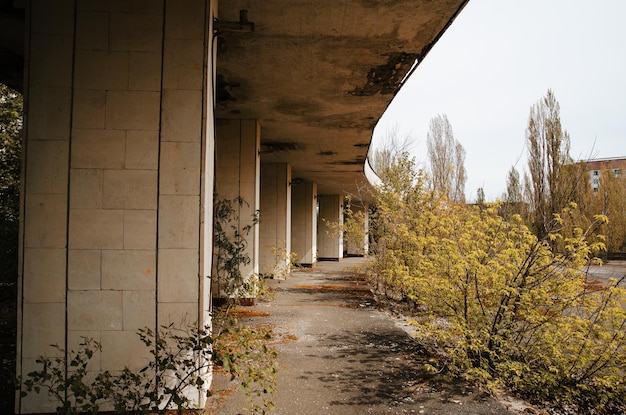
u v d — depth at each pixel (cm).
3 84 696
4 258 639
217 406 372
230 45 587
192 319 358
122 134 362
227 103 829
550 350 425
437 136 2623
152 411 309
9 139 680
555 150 1619
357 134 1076
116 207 359
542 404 413
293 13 506
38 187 353
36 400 341
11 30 478
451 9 501
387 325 717
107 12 363
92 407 278
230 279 815
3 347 536
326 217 2555
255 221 912
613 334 404
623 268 1759
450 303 505
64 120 357
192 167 365
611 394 392
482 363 448
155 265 359
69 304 350
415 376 462
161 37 367
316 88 751
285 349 564
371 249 1030
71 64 359
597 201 2366
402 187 922
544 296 437
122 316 354
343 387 426
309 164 1502
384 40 574
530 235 455
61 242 353
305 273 1688
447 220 600
